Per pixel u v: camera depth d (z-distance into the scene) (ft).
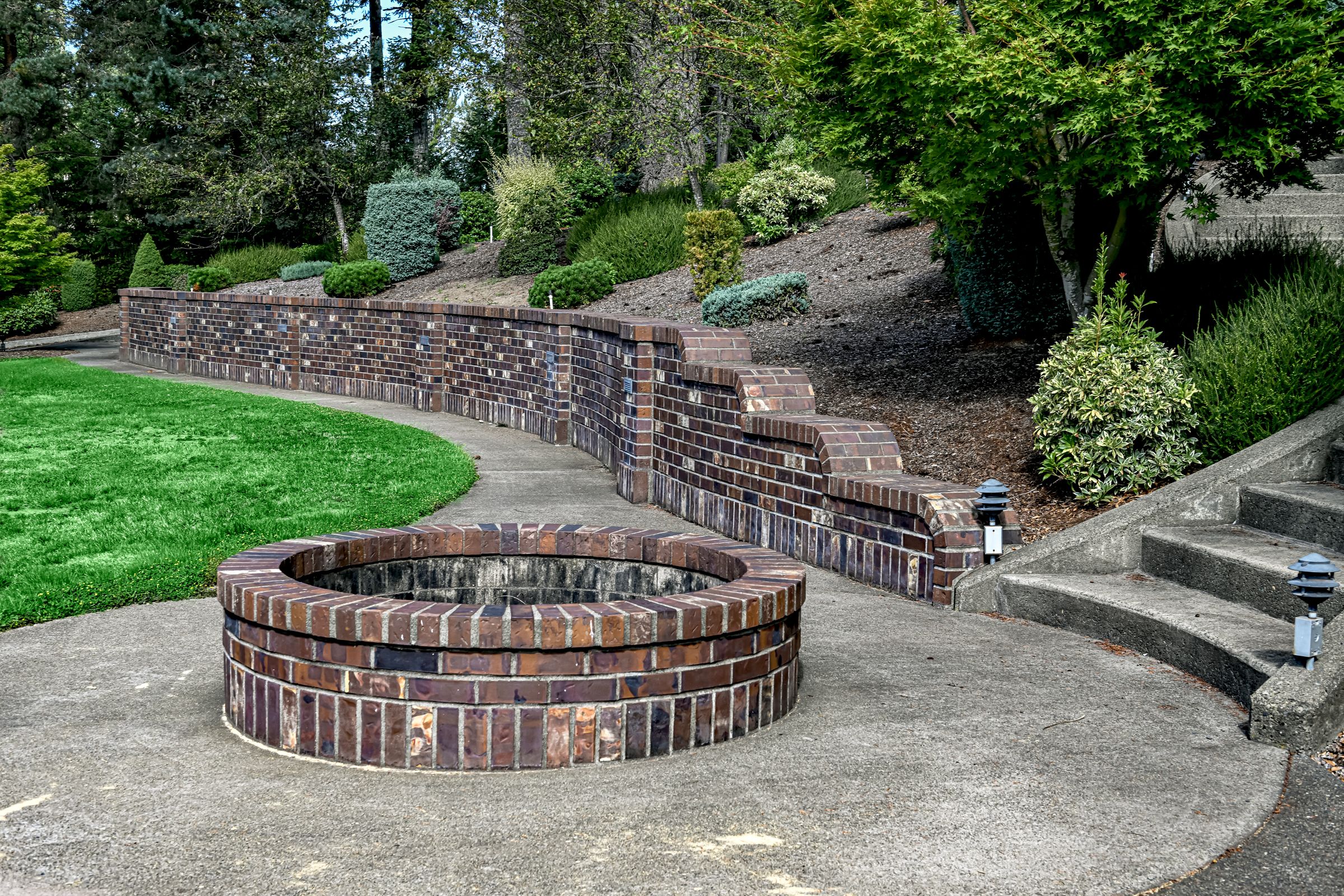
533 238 84.69
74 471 37.86
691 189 81.66
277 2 132.16
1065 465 25.68
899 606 22.86
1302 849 11.81
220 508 31.50
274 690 14.85
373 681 14.15
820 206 69.67
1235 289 30.68
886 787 13.39
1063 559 22.40
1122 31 25.77
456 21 89.71
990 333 39.86
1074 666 18.61
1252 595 19.45
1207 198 30.09
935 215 32.76
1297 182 29.19
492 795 13.21
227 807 12.85
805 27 31.71
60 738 15.33
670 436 33.55
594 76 83.15
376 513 30.81
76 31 150.30
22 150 137.90
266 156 121.80
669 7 59.21
